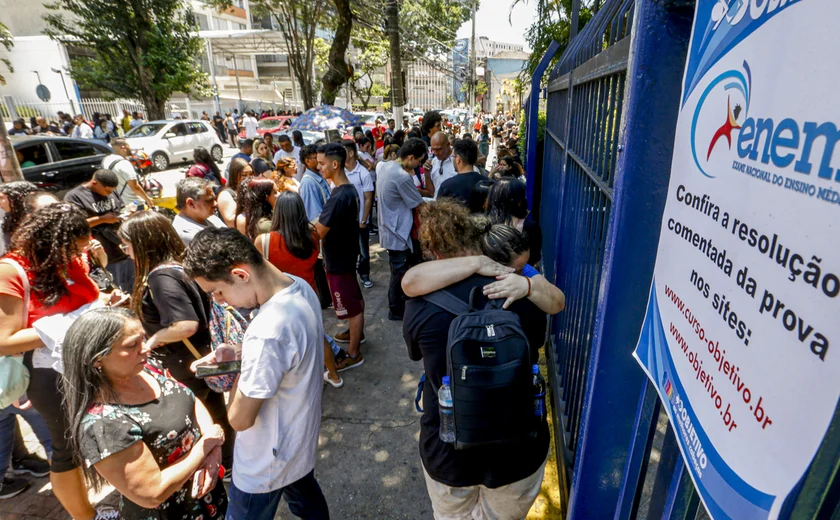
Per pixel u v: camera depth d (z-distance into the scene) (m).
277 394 1.71
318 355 1.83
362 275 5.35
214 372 1.82
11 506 2.55
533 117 5.91
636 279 1.18
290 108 36.47
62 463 2.08
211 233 1.66
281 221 2.99
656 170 1.09
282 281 1.78
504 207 2.65
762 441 0.58
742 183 0.64
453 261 1.56
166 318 2.19
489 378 1.37
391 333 4.28
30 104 20.73
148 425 1.57
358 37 25.36
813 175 0.48
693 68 0.85
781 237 0.54
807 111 0.49
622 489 1.27
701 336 0.76
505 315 1.44
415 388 3.46
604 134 1.84
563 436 2.47
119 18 15.76
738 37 0.67
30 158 7.58
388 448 2.88
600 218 1.82
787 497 0.53
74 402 1.45
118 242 4.48
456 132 18.36
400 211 4.14
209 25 31.36
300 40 15.38
